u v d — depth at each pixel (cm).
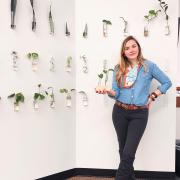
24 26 238
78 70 282
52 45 261
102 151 285
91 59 279
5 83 227
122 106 234
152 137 277
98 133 284
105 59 276
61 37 268
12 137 236
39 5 249
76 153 289
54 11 261
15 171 240
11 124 234
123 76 237
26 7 239
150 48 270
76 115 287
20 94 232
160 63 270
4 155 231
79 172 290
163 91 232
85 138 287
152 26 268
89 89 281
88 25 277
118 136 242
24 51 239
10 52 229
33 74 247
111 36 274
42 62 254
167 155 277
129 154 223
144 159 279
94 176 287
